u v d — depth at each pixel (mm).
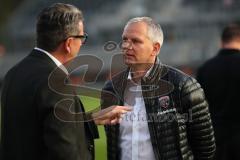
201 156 4785
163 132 4562
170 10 41562
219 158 6402
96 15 43062
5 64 39531
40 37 3971
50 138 3719
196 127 4660
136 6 42750
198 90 4652
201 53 36250
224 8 40469
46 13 3951
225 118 6383
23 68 3971
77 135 3836
